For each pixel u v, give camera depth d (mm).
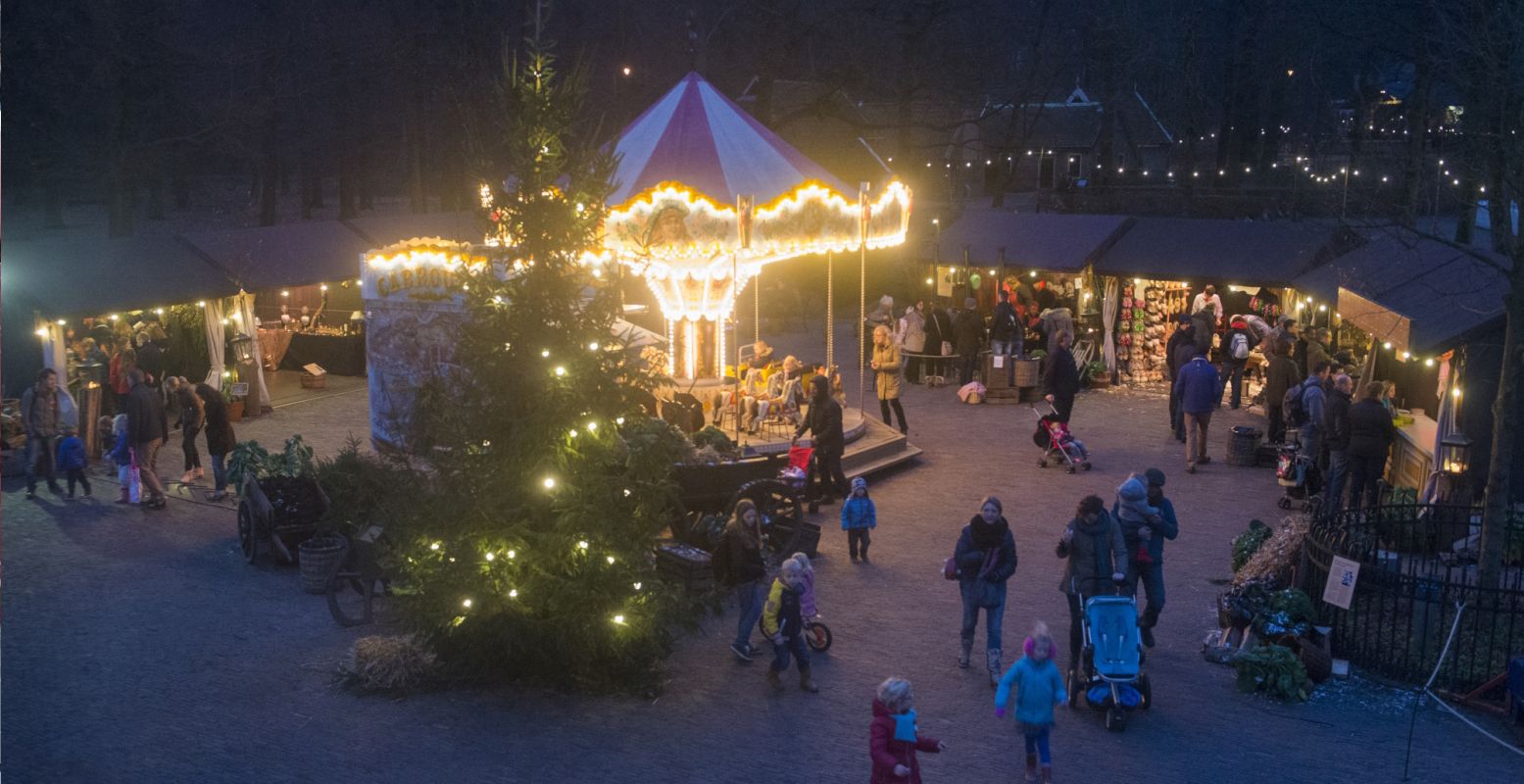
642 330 20953
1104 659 11516
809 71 47406
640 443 12508
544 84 12516
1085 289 30828
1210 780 10336
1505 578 14219
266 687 12289
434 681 12352
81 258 24172
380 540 13641
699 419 19641
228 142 43625
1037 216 32094
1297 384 22203
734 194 20031
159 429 19047
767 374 22891
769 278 39062
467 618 12070
